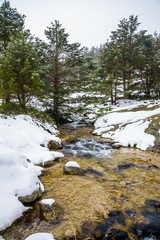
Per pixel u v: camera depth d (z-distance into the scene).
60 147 8.02
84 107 14.62
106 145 8.59
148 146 7.58
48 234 2.29
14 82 8.54
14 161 3.74
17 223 2.63
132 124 10.09
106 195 3.64
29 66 8.36
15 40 8.73
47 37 13.83
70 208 3.12
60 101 14.31
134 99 22.89
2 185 3.06
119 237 2.45
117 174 4.93
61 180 4.42
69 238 2.32
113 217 2.88
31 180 3.51
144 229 2.62
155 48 23.95
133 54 21.72
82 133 11.80
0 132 5.63
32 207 3.09
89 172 5.08
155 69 22.67
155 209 3.11
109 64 19.48
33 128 8.04
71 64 13.88
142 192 3.77
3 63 8.42
